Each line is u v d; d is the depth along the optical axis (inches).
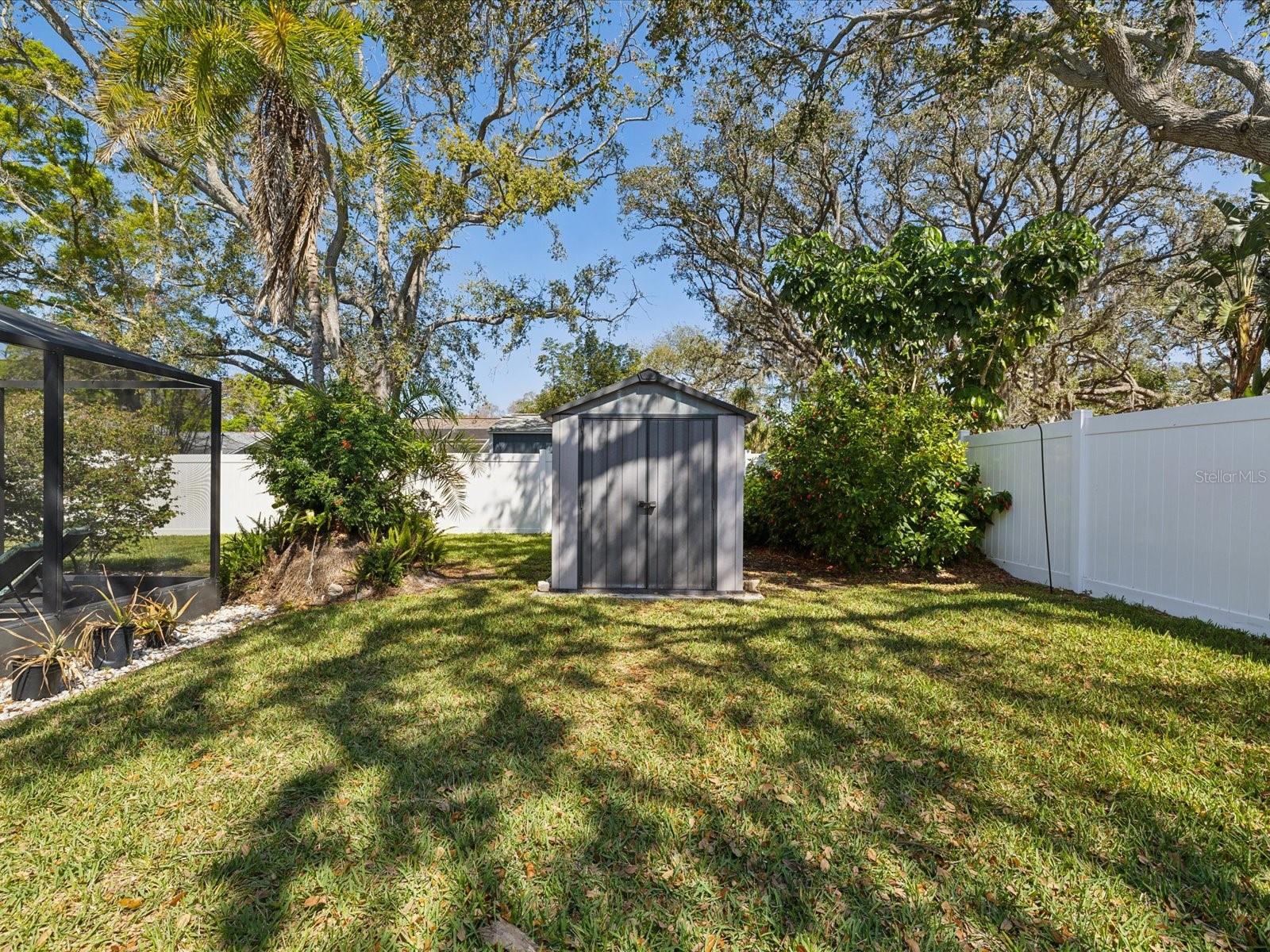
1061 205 595.5
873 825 87.5
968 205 642.2
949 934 68.3
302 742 115.2
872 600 230.2
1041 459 258.4
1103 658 153.9
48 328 194.9
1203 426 183.8
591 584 256.4
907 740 112.5
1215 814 88.2
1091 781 97.4
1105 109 549.0
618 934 68.9
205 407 231.1
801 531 309.3
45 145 528.7
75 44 451.2
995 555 294.2
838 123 610.9
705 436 253.9
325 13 307.6
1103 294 690.8
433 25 373.1
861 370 373.4
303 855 82.6
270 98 294.0
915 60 381.4
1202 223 577.0
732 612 214.1
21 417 198.4
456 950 67.0
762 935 68.8
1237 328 338.3
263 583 252.8
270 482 268.5
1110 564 222.7
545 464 517.0
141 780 102.1
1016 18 296.7
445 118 530.3
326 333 455.2
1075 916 70.5
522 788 98.7
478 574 303.0
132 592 205.9
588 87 461.1
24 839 86.7
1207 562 183.0
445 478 311.3
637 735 117.0
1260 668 143.3
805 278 370.9
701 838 85.6
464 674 151.5
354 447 263.3
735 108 600.1
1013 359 333.1
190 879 78.5
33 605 173.3
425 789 98.3
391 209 471.5
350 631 191.6
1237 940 66.7
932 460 266.5
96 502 205.9
